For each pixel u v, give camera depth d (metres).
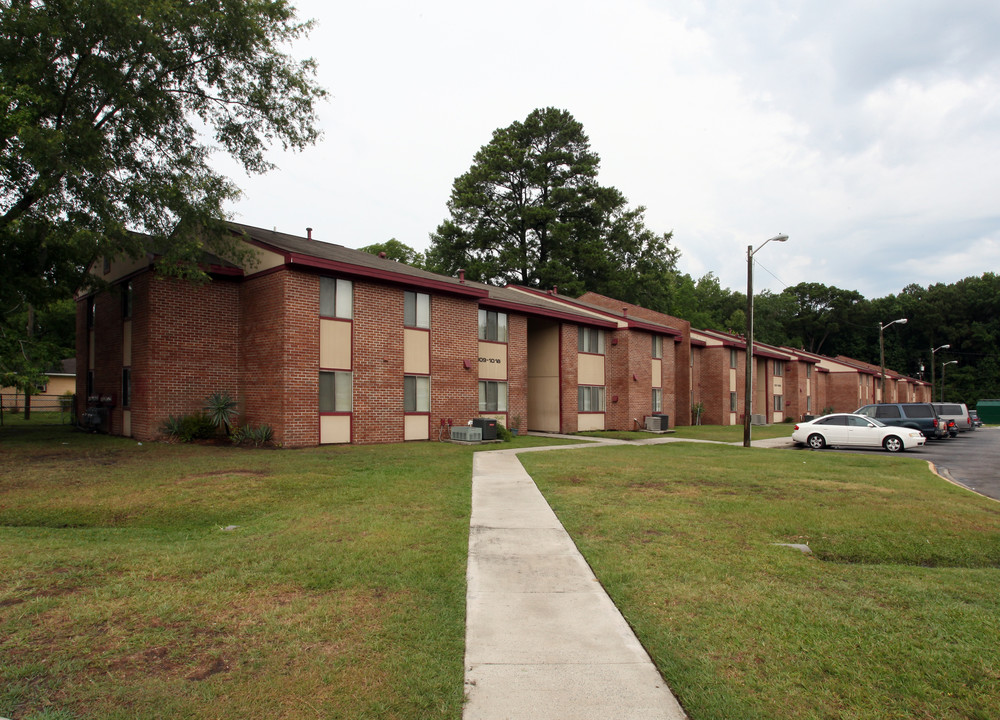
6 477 11.14
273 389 17.20
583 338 28.91
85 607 4.95
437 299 21.11
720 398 39.09
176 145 17.00
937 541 7.57
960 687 3.86
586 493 10.61
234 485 10.60
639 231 55.62
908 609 5.20
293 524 7.95
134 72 15.46
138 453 14.77
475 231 50.94
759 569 6.24
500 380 24.59
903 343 97.25
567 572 6.16
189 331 17.97
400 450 16.91
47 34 13.17
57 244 15.62
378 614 4.94
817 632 4.67
